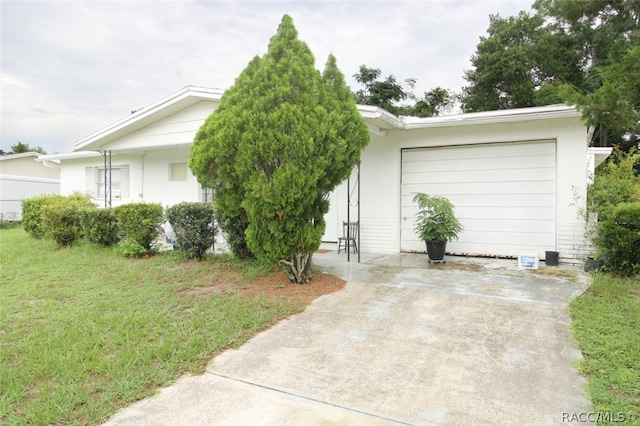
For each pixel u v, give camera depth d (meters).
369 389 3.02
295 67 5.33
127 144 10.93
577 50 19.98
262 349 3.78
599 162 13.84
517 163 7.73
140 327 4.29
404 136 8.67
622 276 6.01
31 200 11.31
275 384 3.12
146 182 12.35
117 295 5.52
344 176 5.59
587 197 7.42
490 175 7.97
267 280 6.16
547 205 7.49
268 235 5.63
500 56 20.86
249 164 5.10
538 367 3.29
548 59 20.17
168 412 2.75
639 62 4.27
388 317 4.57
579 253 7.17
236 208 5.78
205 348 3.75
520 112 7.20
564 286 5.67
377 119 7.36
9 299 5.39
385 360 3.50
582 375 3.13
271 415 2.70
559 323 4.24
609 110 4.39
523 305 4.85
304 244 5.70
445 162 8.39
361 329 4.23
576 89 4.75
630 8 13.25
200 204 7.71
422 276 6.47
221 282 6.17
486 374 3.20
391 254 8.73
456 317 4.50
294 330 4.24
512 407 2.73
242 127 5.19
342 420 2.62
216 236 8.58
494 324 4.26
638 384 2.93
